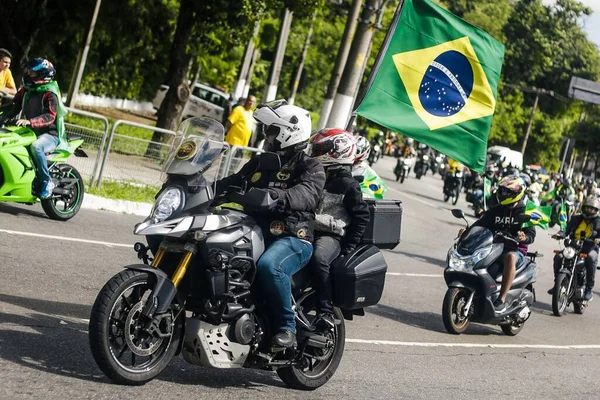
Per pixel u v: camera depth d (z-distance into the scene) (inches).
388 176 1843.0
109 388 266.7
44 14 1114.1
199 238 266.5
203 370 314.5
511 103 4200.3
